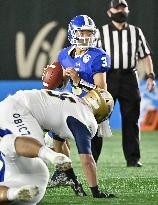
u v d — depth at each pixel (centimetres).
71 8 3238
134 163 2205
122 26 2222
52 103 1326
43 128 1336
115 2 2217
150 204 1427
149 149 2748
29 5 3244
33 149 1205
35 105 1311
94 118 1362
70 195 1541
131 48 2217
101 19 3216
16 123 1275
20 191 1171
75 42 1642
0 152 1258
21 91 1327
